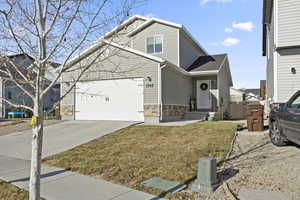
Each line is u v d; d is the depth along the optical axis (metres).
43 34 3.41
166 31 17.64
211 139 8.34
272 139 7.54
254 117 9.74
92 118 14.86
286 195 4.08
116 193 4.42
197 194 4.27
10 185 4.95
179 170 5.46
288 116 6.45
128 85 13.91
